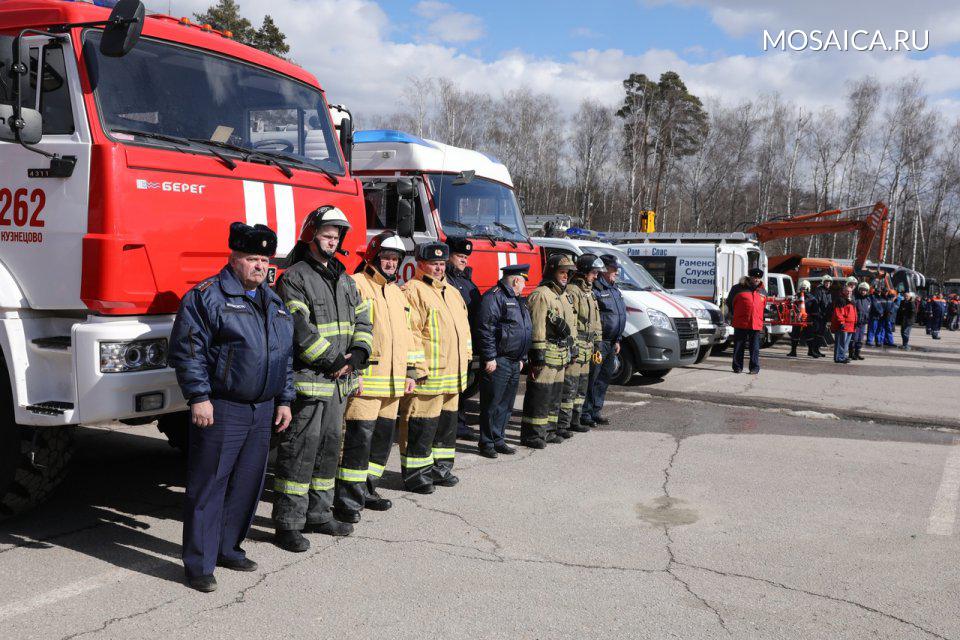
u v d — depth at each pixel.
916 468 7.02
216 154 4.66
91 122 4.12
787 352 19.09
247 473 4.12
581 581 4.21
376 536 4.83
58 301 4.19
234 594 3.89
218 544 4.09
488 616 3.73
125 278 4.09
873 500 5.95
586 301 7.96
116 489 5.68
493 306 6.67
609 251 12.85
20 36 3.96
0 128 4.04
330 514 4.84
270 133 5.21
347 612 3.72
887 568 4.54
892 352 20.70
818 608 3.96
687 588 4.16
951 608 4.01
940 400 11.42
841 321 16.50
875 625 3.79
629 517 5.37
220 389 3.88
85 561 4.28
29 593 3.84
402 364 5.19
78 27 4.20
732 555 4.69
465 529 5.02
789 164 50.94
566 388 7.82
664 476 6.50
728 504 5.74
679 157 53.12
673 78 52.34
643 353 11.27
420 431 5.73
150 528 4.86
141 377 4.16
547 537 4.91
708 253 16.33
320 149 5.62
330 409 4.63
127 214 4.12
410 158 8.92
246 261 3.90
